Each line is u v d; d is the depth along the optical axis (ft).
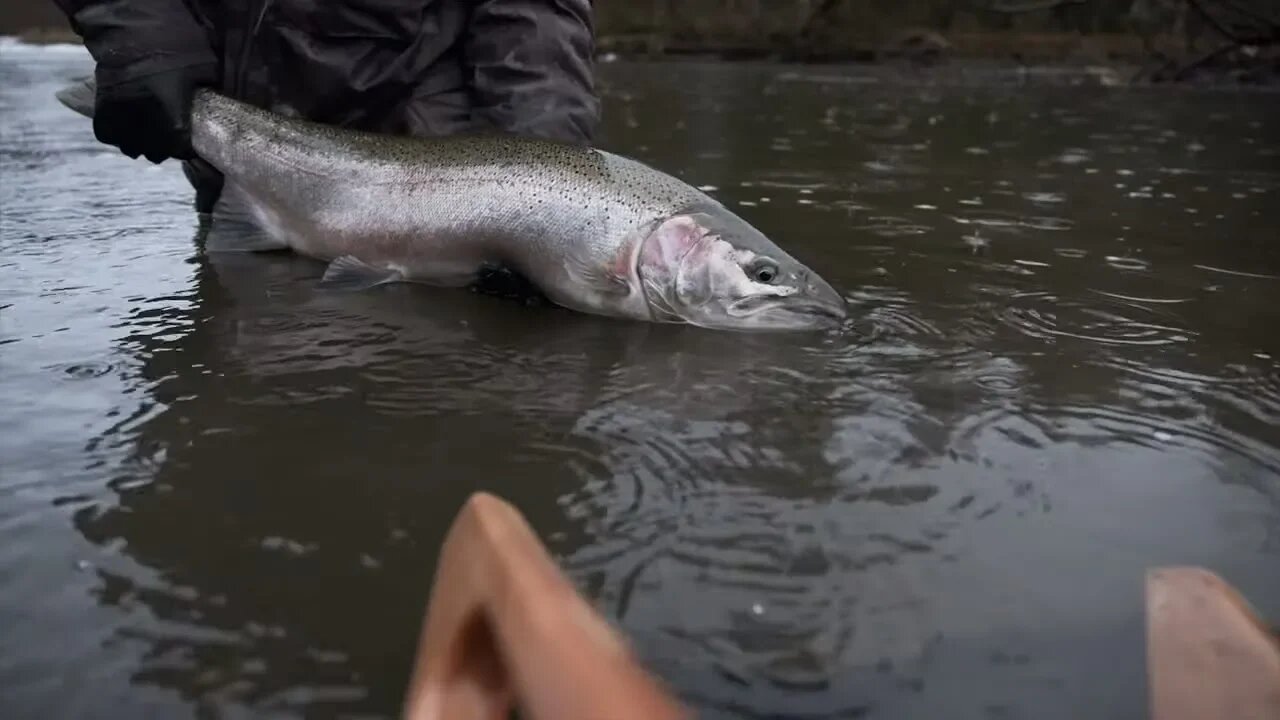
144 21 2.90
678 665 1.11
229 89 3.11
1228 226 3.54
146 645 1.13
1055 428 1.73
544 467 1.57
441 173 2.61
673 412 1.79
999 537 1.38
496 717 0.85
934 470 1.57
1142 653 1.13
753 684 1.08
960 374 1.99
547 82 2.99
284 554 1.32
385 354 2.08
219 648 1.13
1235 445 1.67
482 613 0.85
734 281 2.29
